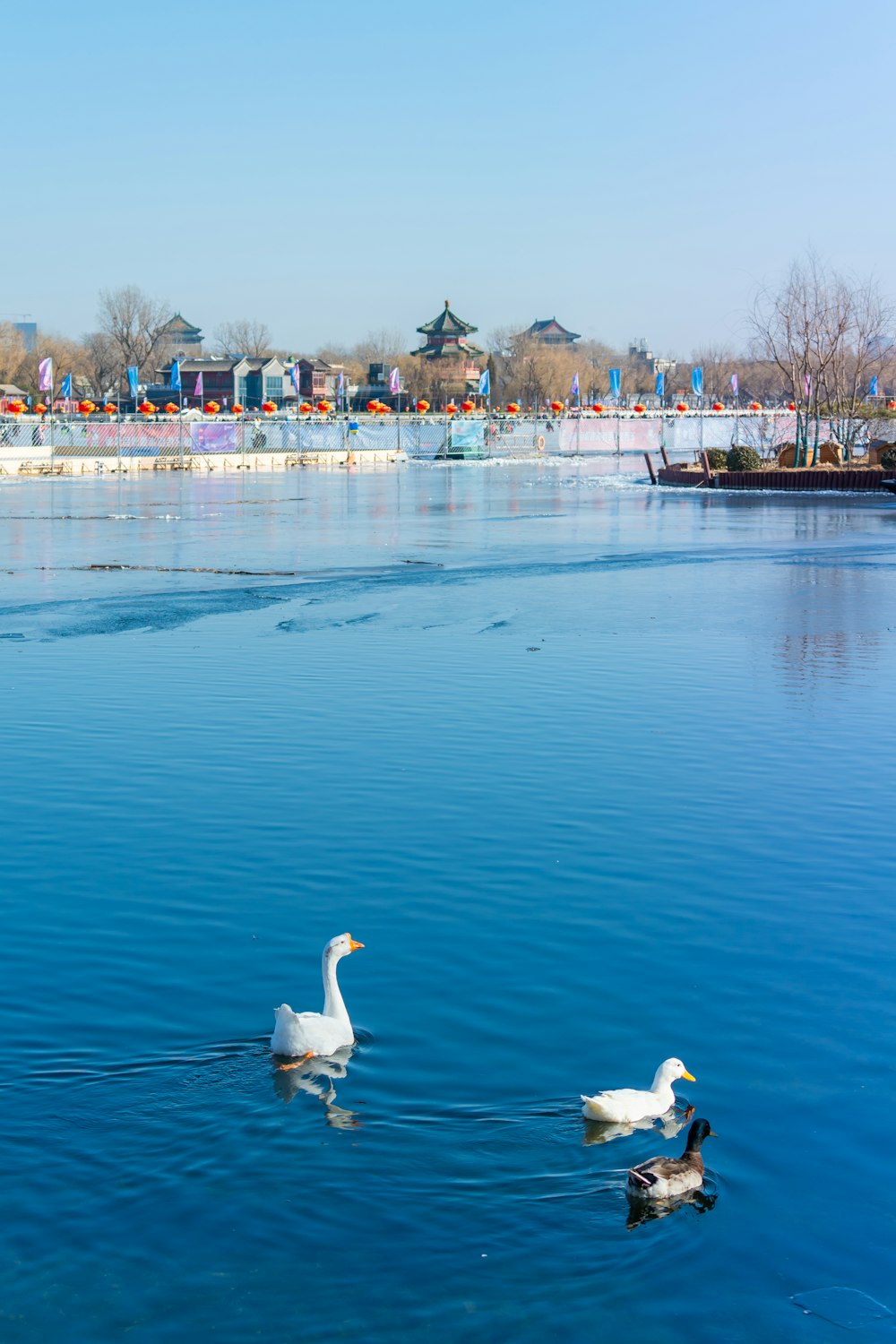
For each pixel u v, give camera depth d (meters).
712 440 133.25
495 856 14.41
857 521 59.34
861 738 19.52
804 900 13.23
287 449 115.81
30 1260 7.71
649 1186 8.12
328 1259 7.76
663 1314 7.41
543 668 25.16
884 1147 8.96
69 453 104.62
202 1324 7.27
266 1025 10.46
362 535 54.25
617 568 42.56
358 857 14.33
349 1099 9.34
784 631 29.69
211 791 16.83
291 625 30.92
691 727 20.28
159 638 29.14
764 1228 8.12
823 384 88.88
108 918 12.66
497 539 52.38
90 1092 9.37
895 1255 7.89
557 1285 7.61
